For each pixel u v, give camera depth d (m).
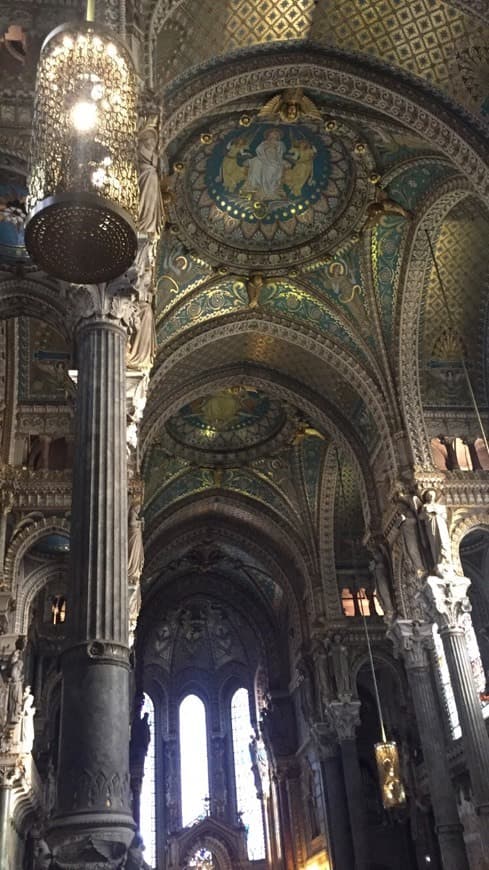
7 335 15.98
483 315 18.97
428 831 24.25
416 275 18.09
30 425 16.41
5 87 10.31
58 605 24.22
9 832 15.78
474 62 13.39
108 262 6.95
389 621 18.56
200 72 13.36
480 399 19.36
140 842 7.33
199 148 16.45
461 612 16.59
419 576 17.03
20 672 15.95
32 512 15.56
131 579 14.67
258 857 36.47
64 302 9.87
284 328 20.00
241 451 26.86
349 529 28.03
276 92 15.24
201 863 35.62
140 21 10.95
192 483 27.75
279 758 32.06
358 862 23.11
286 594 30.16
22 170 10.13
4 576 15.02
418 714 17.81
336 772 25.61
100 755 6.61
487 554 21.86
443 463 18.64
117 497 8.16
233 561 34.44
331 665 25.94
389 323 18.83
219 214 18.28
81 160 6.71
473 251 18.16
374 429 20.45
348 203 18.06
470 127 13.90
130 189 6.98
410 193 17.27
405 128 15.15
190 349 19.75
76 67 6.88
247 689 40.53
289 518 27.50
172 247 18.28
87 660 7.05
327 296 19.31
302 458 26.72
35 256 6.82
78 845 6.21
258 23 13.23
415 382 18.73
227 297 19.67
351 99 14.48
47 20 10.51
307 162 17.42
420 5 13.08
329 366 20.88
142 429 20.97
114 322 9.41
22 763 15.98
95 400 8.78
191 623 40.09
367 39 13.81
